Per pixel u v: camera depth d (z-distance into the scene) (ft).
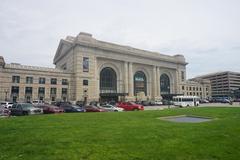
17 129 44.09
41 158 24.75
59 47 315.78
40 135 37.11
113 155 25.95
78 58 250.78
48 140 33.14
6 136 36.47
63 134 38.04
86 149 28.25
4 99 211.82
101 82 274.57
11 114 104.83
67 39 296.51
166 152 27.45
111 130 42.50
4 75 214.90
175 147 29.71
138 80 312.71
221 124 51.24
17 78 221.66
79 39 253.03
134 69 307.58
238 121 57.11
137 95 301.02
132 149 28.53
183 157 25.81
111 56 279.08
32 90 228.02
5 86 214.28
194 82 393.70
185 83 373.81
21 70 224.12
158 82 329.93
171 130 42.45
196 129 43.75
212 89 549.13
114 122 57.41
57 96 241.55
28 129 43.98
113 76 287.07
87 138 34.65
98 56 267.39
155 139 34.22
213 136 36.60
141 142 32.27
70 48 266.98
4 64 217.97
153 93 321.32
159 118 73.10
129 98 285.02
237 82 527.40
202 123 54.29
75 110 123.24
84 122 57.31
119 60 287.07
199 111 99.60
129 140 33.45
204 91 408.46
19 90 221.05
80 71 250.16
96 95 260.01
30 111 99.76
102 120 63.00
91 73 258.78
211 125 49.57
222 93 523.70
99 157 25.21
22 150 27.86
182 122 58.80
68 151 27.32
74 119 65.57
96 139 33.94
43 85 234.58
